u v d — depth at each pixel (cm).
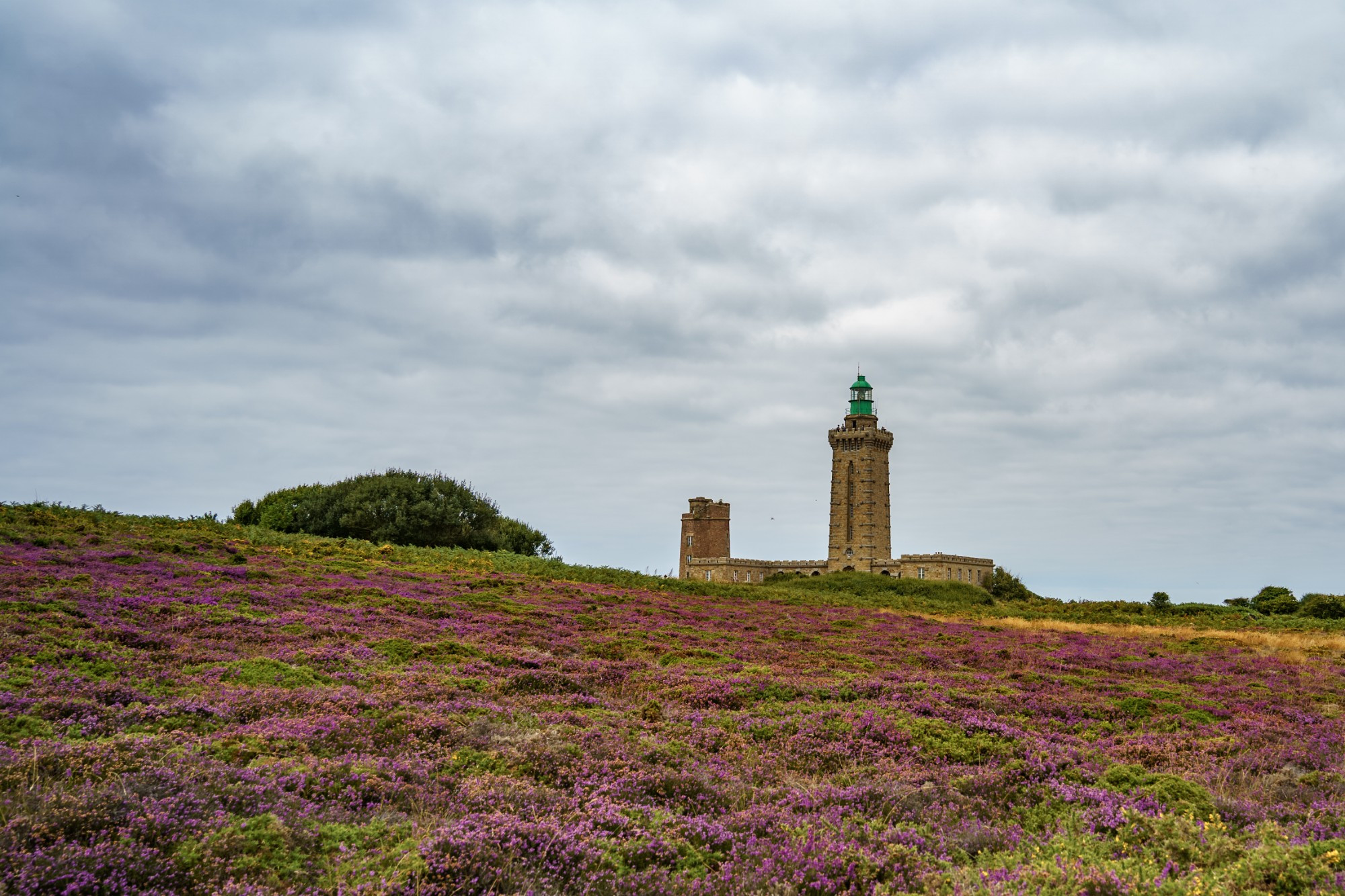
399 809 1272
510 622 3534
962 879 1067
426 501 7844
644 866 1123
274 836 1060
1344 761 1945
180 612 2895
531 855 1073
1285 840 1170
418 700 2042
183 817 1064
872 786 1520
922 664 3403
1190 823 1252
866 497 14225
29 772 1141
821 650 3597
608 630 3666
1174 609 8562
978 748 1925
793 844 1189
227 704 1795
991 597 11575
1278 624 7012
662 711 2189
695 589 6097
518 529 9106
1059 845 1209
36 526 4488
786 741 1941
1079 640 4675
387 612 3403
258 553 4819
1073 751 1897
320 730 1633
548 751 1585
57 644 2148
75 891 852
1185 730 2278
